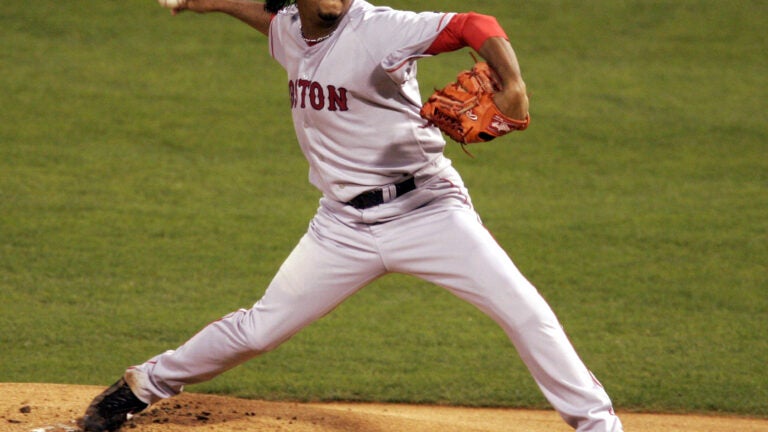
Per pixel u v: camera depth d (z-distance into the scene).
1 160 41.97
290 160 44.66
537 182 43.09
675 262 33.69
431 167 14.47
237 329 15.11
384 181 14.28
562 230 36.88
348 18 13.64
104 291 29.53
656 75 57.94
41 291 29.25
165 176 41.56
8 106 48.56
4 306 27.86
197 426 15.88
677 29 64.50
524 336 14.14
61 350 24.83
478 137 13.23
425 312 29.17
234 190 40.44
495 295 14.06
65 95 50.56
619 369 24.72
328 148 14.45
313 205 39.19
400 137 14.02
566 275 32.22
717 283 31.70
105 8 63.59
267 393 22.92
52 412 16.47
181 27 61.91
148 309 28.17
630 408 22.36
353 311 29.14
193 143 45.88
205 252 33.47
